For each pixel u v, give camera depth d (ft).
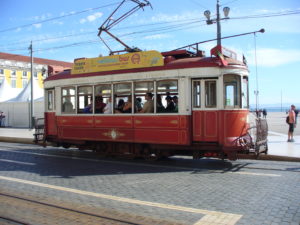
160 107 36.29
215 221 17.76
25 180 28.63
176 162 38.70
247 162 38.37
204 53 39.40
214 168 34.30
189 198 22.50
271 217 18.35
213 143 33.96
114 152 41.24
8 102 110.01
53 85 45.47
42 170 33.65
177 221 17.83
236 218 18.20
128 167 35.35
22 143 64.03
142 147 39.06
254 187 25.45
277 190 24.45
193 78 34.58
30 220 18.29
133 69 38.01
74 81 43.01
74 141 43.75
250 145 33.60
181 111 34.81
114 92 39.47
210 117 33.99
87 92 41.98
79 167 35.50
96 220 18.16
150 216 18.71
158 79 36.17
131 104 38.19
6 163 38.22
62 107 44.70
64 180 28.73
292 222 17.53
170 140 35.58
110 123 39.81
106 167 35.45
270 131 83.66
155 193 23.98
